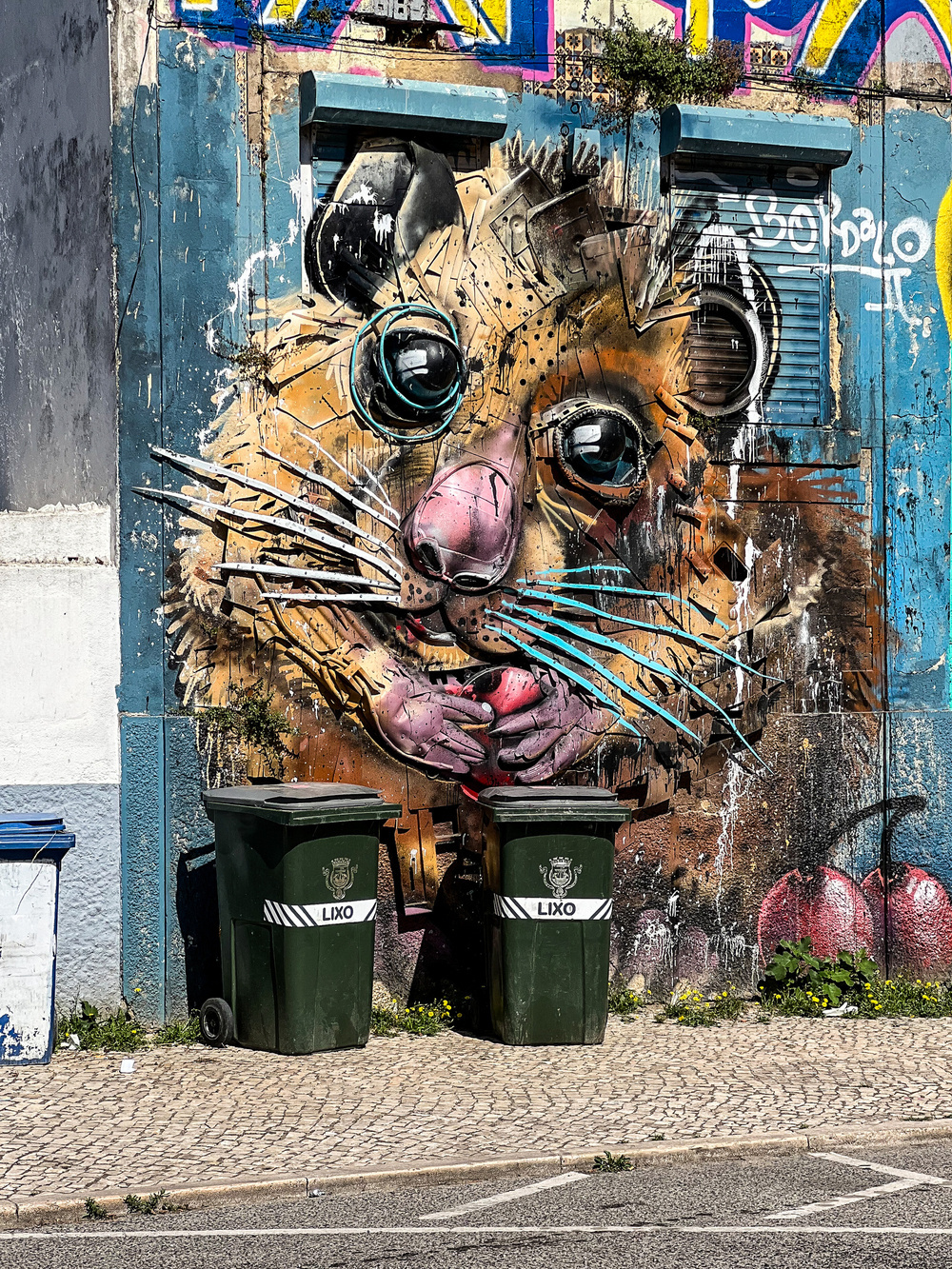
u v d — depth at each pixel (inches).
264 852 331.3
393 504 377.1
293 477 367.9
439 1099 299.3
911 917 419.8
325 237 371.2
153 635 356.5
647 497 401.7
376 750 375.2
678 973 400.5
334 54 373.7
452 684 383.2
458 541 381.7
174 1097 298.7
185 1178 250.8
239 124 364.8
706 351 409.7
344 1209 243.8
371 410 375.2
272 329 366.9
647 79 400.8
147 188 357.7
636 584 400.5
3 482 447.8
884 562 422.6
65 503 393.1
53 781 352.5
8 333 442.9
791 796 411.2
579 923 344.2
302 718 368.2
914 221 426.6
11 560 361.4
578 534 395.2
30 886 325.1
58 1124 280.4
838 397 419.8
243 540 362.6
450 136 382.9
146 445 356.2
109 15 356.8
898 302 425.1
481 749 383.2
